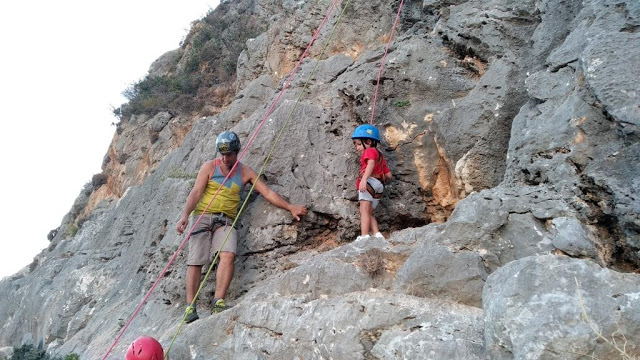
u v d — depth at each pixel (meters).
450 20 7.54
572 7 6.37
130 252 9.83
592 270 3.55
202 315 6.25
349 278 5.07
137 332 6.93
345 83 7.64
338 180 6.73
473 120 6.45
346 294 4.89
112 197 17.86
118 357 6.55
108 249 11.02
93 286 10.18
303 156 6.82
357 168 6.84
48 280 11.96
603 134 4.89
